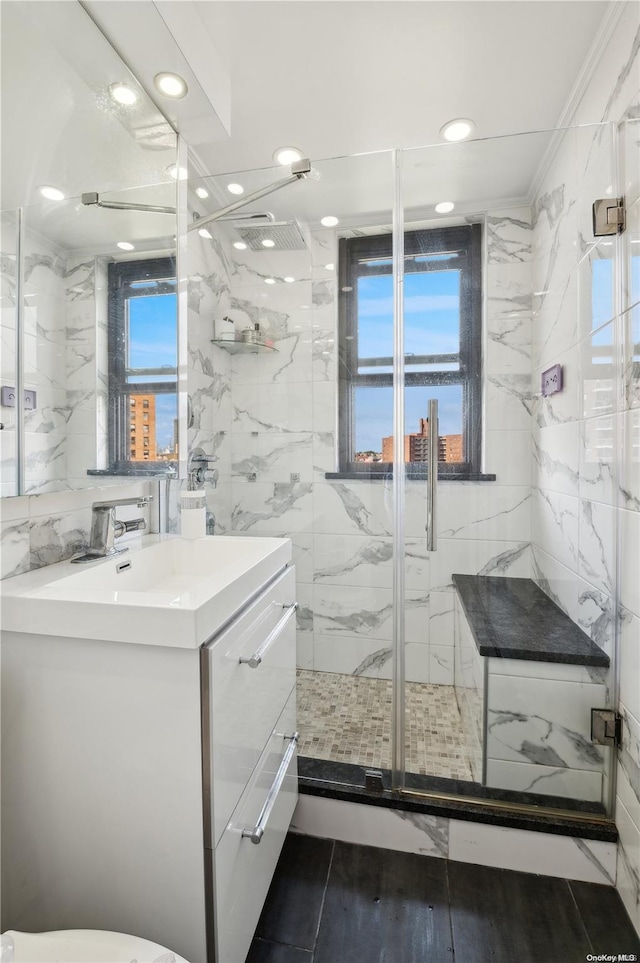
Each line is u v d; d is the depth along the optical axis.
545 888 1.21
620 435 1.27
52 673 0.82
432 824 1.31
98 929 0.83
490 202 1.88
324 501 2.13
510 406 1.91
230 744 0.85
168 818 0.78
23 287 0.94
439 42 1.31
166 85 1.25
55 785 0.83
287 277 2.11
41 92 0.98
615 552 1.29
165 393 1.46
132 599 0.80
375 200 1.88
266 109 1.59
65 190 1.05
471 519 1.90
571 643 1.41
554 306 1.70
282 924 1.10
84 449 1.12
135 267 1.30
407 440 1.97
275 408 2.17
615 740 1.26
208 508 2.06
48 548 1.07
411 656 1.86
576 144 1.50
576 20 1.25
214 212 1.91
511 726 1.37
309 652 2.11
